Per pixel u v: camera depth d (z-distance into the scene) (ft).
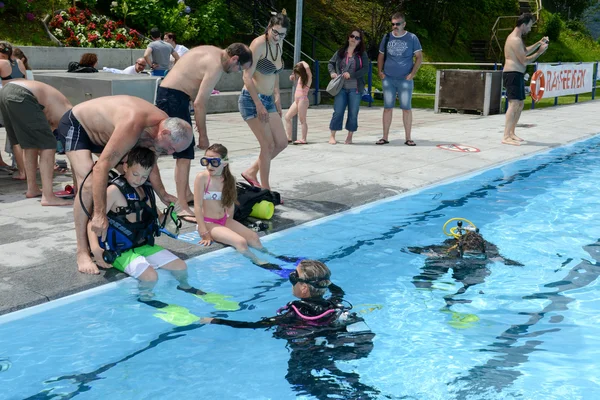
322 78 69.72
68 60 48.83
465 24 108.58
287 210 20.85
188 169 19.60
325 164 28.58
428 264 16.38
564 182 26.04
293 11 78.07
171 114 19.85
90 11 56.54
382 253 17.22
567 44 118.01
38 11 52.44
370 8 90.17
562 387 10.39
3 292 13.66
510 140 34.96
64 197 21.68
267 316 13.24
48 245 16.75
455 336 12.33
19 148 24.21
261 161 21.79
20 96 20.02
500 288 14.79
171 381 10.62
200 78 19.57
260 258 16.74
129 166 14.57
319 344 11.89
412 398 10.08
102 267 15.37
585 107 56.03
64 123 15.83
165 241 17.49
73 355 11.46
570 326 12.78
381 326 12.74
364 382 10.59
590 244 18.02
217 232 17.40
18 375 10.75
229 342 12.00
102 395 10.20
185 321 12.91
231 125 42.80
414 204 22.41
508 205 22.36
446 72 52.08
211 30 62.13
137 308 13.52
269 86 21.21
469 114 52.06
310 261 13.06
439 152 32.07
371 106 59.31
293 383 10.56
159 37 42.96
